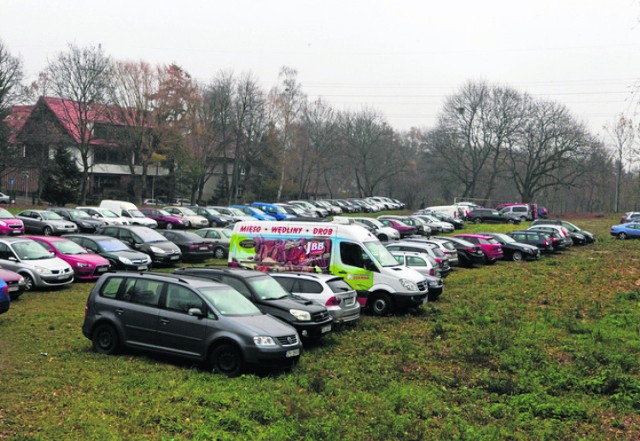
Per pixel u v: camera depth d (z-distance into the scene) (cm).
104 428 774
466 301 1958
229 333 1072
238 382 1015
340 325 1545
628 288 2094
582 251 3547
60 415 833
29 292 1861
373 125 8550
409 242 2444
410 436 802
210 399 902
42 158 5409
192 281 1176
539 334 1470
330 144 7800
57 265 1936
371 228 3819
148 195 7369
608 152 7675
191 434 775
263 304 1306
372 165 8819
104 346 1191
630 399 991
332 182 10819
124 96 5731
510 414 927
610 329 1512
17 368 1066
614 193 9738
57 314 1562
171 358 1166
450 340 1424
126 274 1220
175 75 5900
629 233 4288
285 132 6806
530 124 7506
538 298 1983
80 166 6869
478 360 1252
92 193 7112
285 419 842
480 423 891
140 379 1001
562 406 957
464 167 8281
